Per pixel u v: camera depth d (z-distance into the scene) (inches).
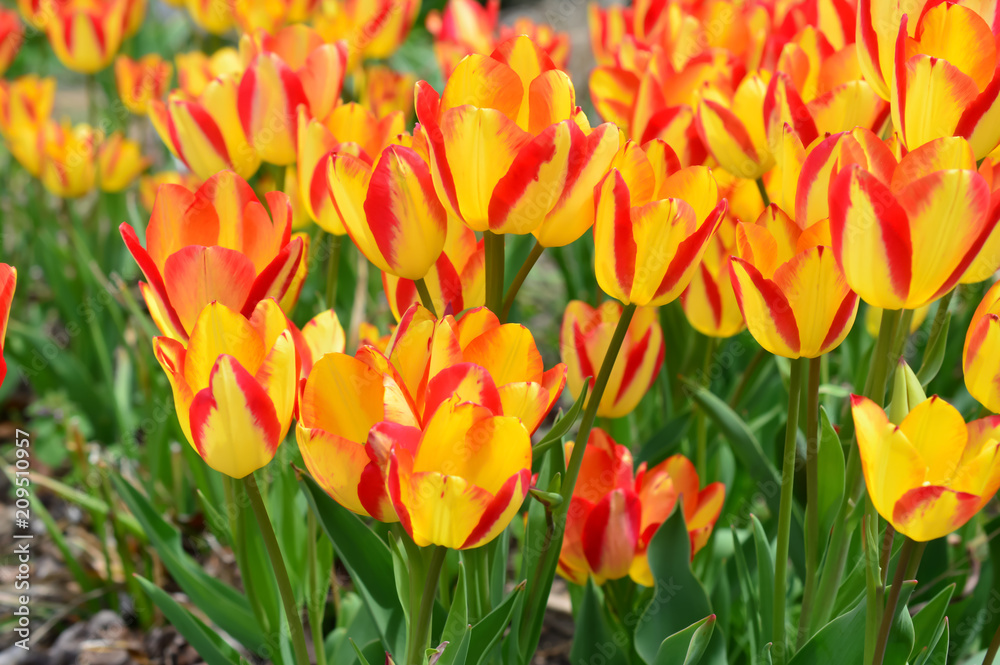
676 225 33.4
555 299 88.1
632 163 34.2
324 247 48.4
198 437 33.2
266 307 33.7
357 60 57.5
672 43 44.1
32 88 73.1
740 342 46.6
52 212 78.6
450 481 31.6
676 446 43.4
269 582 39.9
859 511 37.1
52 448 66.8
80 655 50.2
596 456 39.4
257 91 39.6
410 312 33.9
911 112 34.5
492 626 35.9
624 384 39.2
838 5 40.1
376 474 32.6
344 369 33.0
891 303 33.3
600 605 39.7
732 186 39.6
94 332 63.0
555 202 34.0
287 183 43.0
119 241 71.6
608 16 52.6
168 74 68.2
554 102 34.0
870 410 32.7
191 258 34.0
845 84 37.1
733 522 44.4
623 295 34.1
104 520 53.4
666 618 38.8
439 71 101.8
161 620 53.2
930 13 34.4
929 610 37.7
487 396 32.4
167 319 34.8
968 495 32.1
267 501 40.8
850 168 32.6
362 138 39.0
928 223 32.5
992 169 34.0
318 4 65.2
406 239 34.1
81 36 67.7
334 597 44.4
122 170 70.1
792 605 42.6
